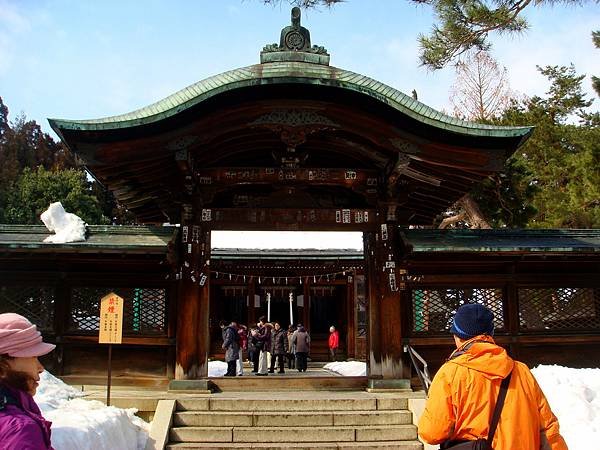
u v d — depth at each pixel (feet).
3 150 148.87
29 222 125.90
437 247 35.32
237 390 35.32
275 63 35.70
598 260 37.78
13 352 9.61
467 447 11.76
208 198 37.01
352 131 34.32
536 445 12.02
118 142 32.81
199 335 35.42
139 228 36.37
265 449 27.61
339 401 31.27
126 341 35.86
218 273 88.28
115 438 24.56
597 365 38.27
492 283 37.99
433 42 44.39
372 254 37.63
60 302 36.29
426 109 34.76
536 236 38.70
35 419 9.09
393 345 35.83
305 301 93.61
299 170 37.14
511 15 41.14
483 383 12.03
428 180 37.93
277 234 91.81
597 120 98.68
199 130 33.27
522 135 33.88
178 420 29.91
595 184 68.49
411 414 30.66
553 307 38.42
